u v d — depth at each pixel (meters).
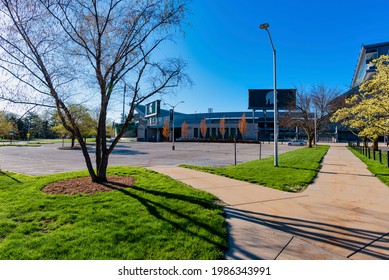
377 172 10.78
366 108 12.95
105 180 8.18
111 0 7.68
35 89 7.11
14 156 23.12
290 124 40.16
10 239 3.80
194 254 3.40
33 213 4.97
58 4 7.14
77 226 4.30
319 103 37.78
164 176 9.30
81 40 7.80
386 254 3.53
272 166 12.79
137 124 95.44
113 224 4.37
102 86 7.92
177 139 80.56
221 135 77.12
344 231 4.33
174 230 4.15
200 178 9.33
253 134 74.44
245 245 3.78
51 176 9.42
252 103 79.31
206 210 5.24
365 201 6.28
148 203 5.64
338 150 30.81
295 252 3.57
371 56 42.75
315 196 6.79
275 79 13.40
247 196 6.73
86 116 31.42
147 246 3.58
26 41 6.79
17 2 6.64
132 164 16.38
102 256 3.30
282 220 4.87
